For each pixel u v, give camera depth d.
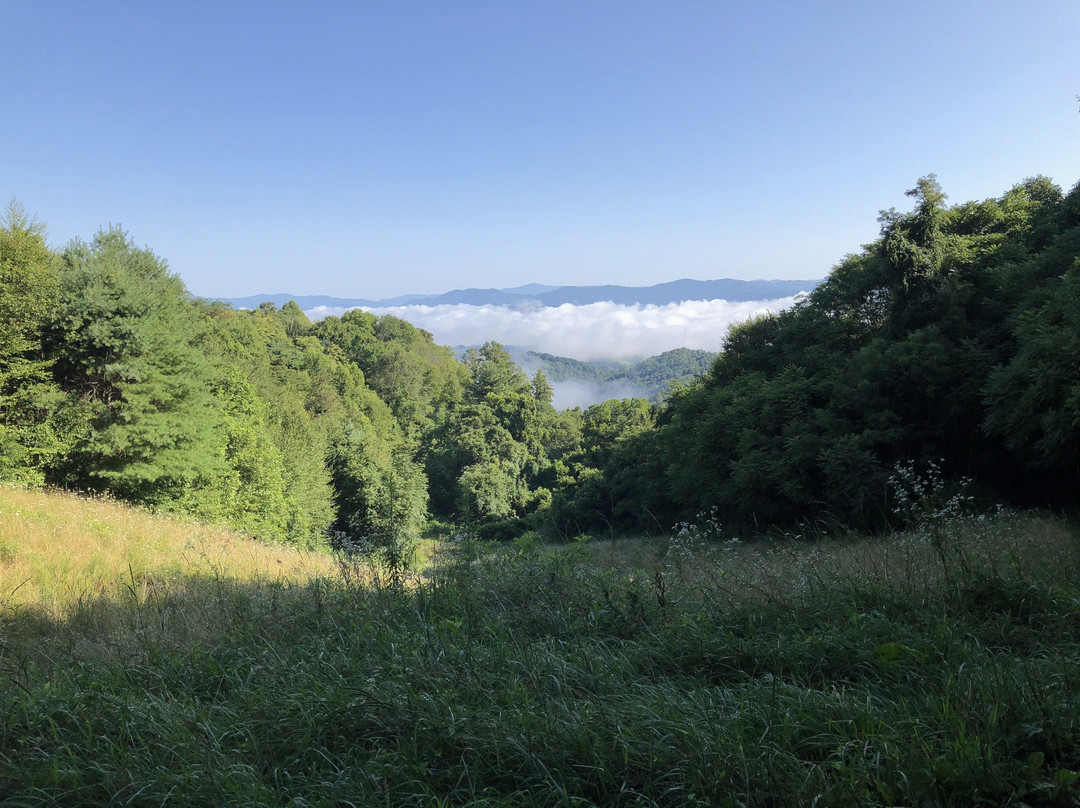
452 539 6.58
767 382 22.34
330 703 3.19
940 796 2.35
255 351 67.00
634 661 3.71
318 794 2.56
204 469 24.41
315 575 7.31
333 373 90.00
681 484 24.70
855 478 16.55
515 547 6.29
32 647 4.77
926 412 18.72
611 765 2.63
